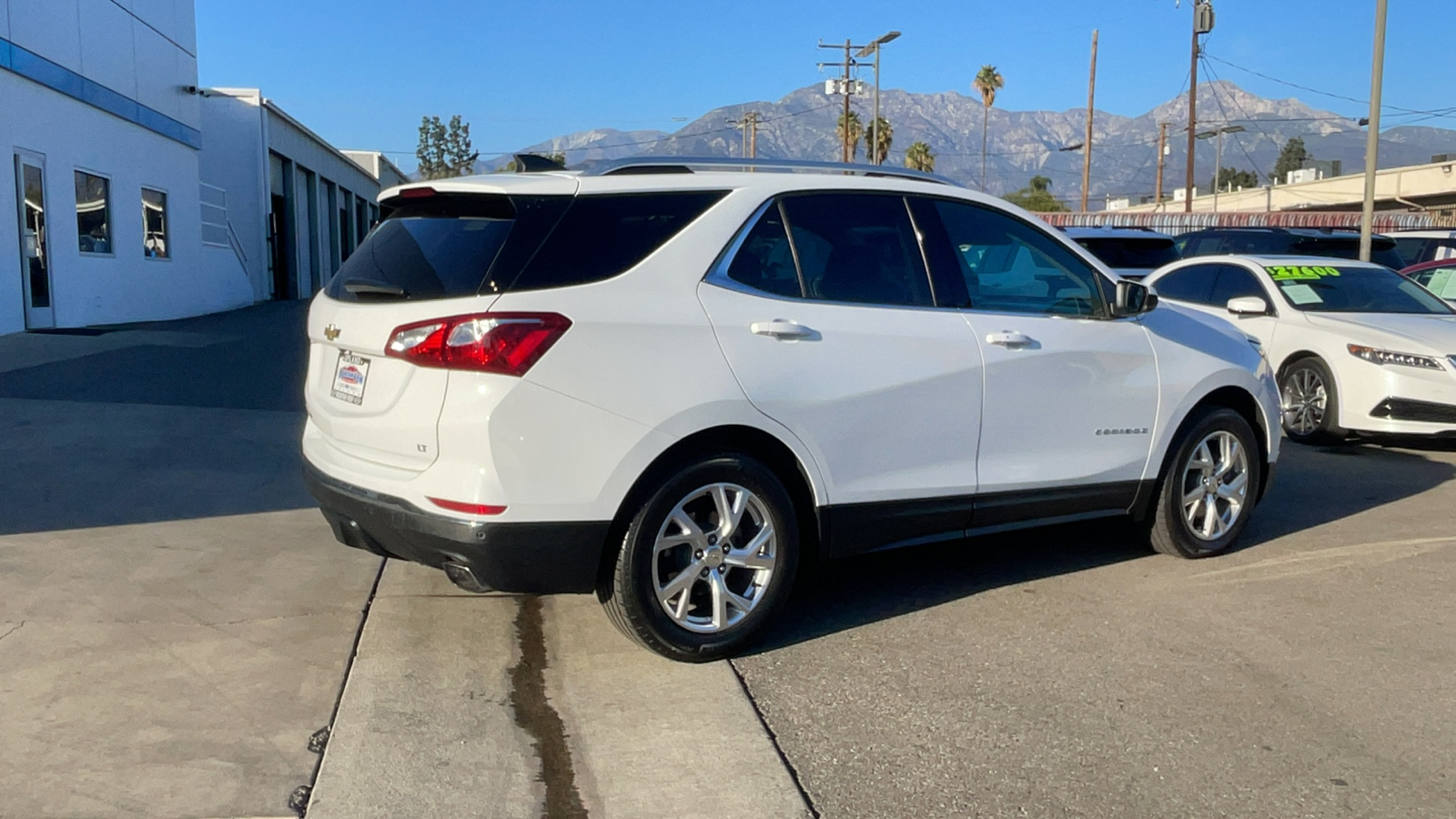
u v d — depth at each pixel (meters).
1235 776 3.43
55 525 5.88
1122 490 5.34
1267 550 5.94
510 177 4.22
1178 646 4.50
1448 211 45.44
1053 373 5.01
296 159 31.78
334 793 3.26
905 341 4.58
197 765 3.39
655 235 4.16
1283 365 9.46
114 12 17.00
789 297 4.38
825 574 5.51
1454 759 3.54
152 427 8.40
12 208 13.95
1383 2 16.92
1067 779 3.41
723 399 4.10
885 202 4.78
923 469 4.66
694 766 3.47
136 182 18.16
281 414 9.13
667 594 4.12
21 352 12.40
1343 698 4.00
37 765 3.36
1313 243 15.09
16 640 4.32
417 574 5.32
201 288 21.62
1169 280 10.92
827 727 3.76
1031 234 5.22
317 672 4.12
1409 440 9.55
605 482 3.91
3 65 13.50
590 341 3.87
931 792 3.33
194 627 4.52
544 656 4.36
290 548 5.62
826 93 54.09
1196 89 37.94
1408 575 5.46
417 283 4.00
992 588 5.29
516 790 3.31
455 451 3.80
